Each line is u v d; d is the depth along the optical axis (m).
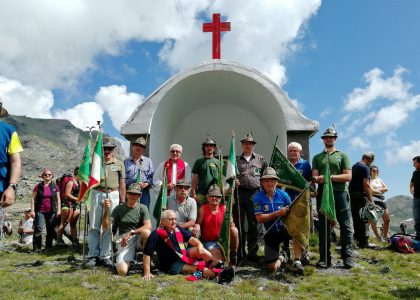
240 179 7.66
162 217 6.43
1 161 3.86
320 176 6.80
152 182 8.31
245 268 6.80
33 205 9.23
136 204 6.89
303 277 6.20
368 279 6.15
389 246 8.62
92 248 7.00
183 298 4.95
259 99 11.70
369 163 9.05
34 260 7.67
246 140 7.85
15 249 9.50
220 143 13.45
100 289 5.38
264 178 6.57
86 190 6.66
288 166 7.11
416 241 8.24
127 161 8.18
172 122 12.62
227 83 11.73
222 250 6.20
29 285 5.45
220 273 5.84
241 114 13.48
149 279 5.90
